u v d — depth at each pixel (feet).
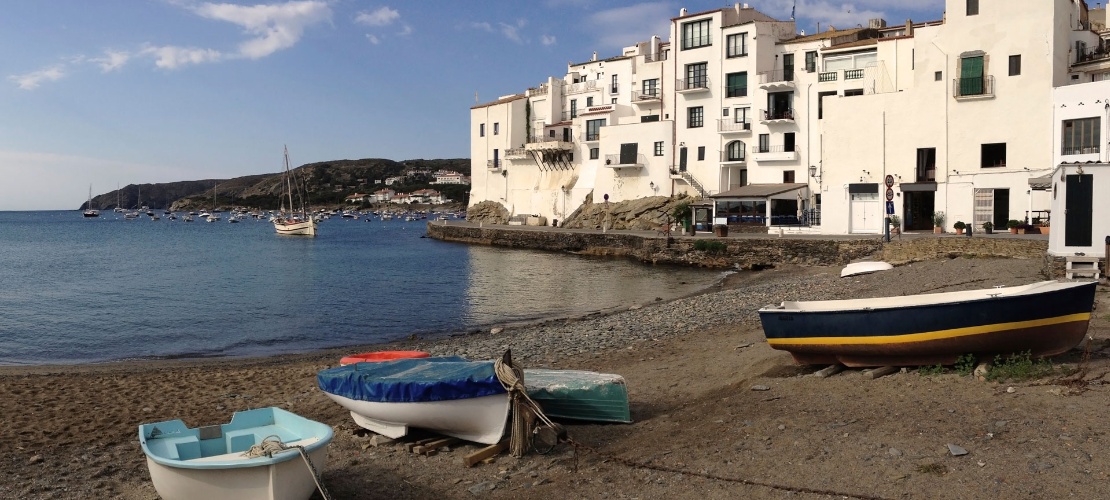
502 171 303.07
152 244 309.01
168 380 60.34
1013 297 40.14
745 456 32.55
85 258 228.63
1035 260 102.32
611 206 242.37
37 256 238.89
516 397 35.60
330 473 34.47
